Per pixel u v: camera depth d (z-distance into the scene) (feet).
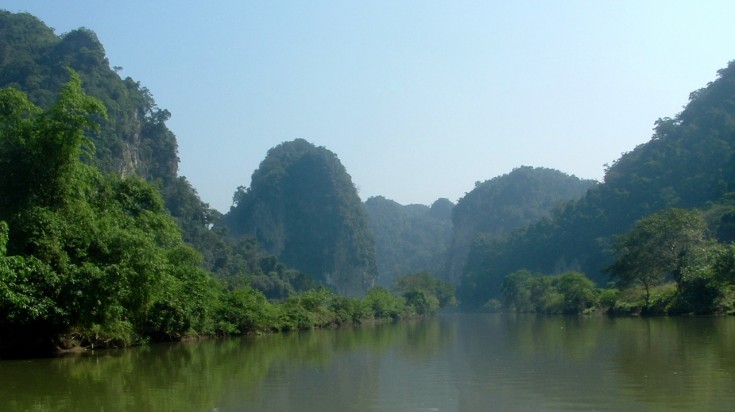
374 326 202.18
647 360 59.41
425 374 54.65
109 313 75.92
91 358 73.87
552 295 287.48
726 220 227.61
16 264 61.93
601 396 40.60
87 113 78.79
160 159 394.52
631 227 335.88
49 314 70.13
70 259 74.02
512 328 142.20
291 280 433.07
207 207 407.44
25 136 75.20
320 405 39.81
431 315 361.92
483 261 550.36
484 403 39.34
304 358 73.05
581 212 416.46
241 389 47.01
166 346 95.30
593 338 92.48
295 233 556.92
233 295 133.59
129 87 384.47
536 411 36.40
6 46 330.95
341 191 582.35
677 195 322.14
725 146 323.37
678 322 132.36
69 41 350.23
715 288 163.94
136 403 41.14
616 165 422.41
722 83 387.55
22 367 63.46
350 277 565.12
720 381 45.14
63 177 77.05
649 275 188.85
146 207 106.01
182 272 109.50
